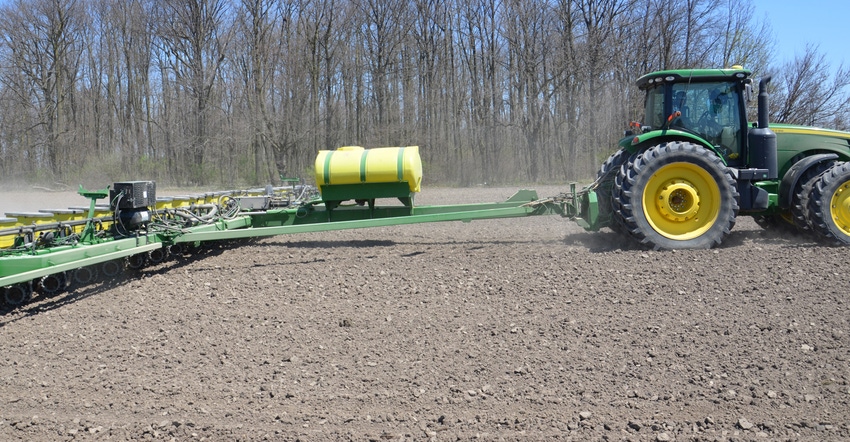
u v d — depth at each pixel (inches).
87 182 1392.7
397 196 372.8
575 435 145.3
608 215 352.5
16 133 1454.2
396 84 1269.7
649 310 225.3
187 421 156.2
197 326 227.5
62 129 1469.0
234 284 288.2
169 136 1425.9
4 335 225.8
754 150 335.9
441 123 1331.2
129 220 306.8
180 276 309.7
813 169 335.3
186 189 1272.1
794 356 181.9
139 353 202.5
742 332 201.0
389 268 305.9
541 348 195.6
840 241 322.0
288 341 209.2
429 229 446.3
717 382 168.6
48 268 246.1
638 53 1152.8
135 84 1563.7
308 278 293.4
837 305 221.0
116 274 310.3
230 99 1384.1
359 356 194.5
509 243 367.9
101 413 162.9
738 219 449.1
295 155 1286.9
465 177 1233.4
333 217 387.2
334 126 1278.3
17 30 1453.0
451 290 260.7
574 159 1211.9
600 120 1185.4
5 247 289.9
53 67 1478.8
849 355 181.0
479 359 189.3
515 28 1224.8
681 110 342.3
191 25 1307.8
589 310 227.9
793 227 364.5
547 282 265.0
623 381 171.8
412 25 1272.1
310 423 154.1
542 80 1245.1
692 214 324.2
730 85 342.0
